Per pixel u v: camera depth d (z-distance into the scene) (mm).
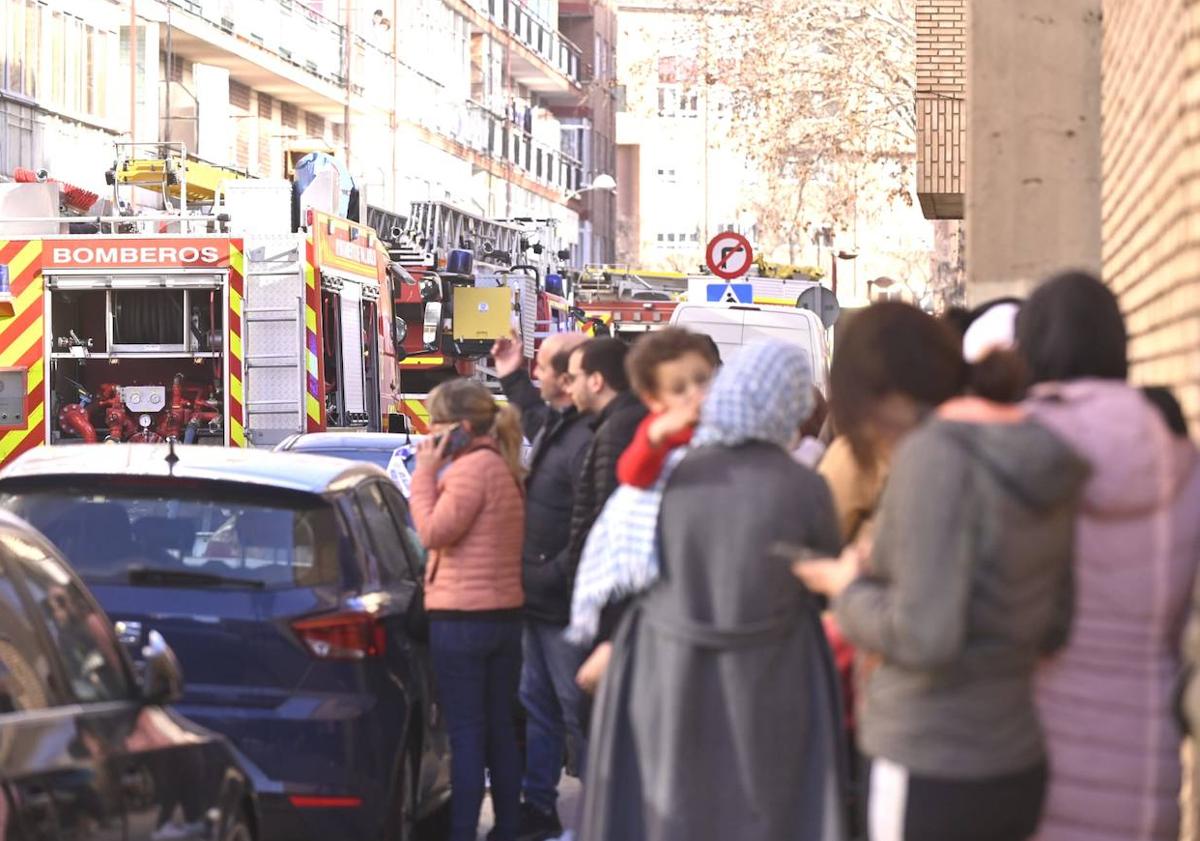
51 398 34281
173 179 43562
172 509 14250
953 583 7566
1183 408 11742
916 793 7793
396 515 16578
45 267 34094
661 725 9422
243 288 34156
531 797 16281
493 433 15492
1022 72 16547
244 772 11555
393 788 14281
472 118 110938
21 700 9109
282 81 80812
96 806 9109
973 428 7695
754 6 68312
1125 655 8352
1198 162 11297
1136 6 14695
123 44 67062
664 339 9836
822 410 16500
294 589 13945
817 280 70500
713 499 9406
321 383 34344
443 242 53906
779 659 9398
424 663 15664
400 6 96250
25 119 57688
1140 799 8320
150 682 10250
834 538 9570
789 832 9414
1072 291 8766
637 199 169125
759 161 70250
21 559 9930
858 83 66812
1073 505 7793
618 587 9555
